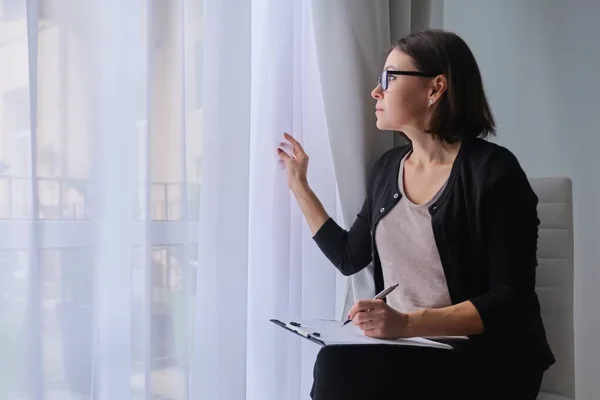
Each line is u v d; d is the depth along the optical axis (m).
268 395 1.38
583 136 1.90
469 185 1.15
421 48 1.24
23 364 0.99
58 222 1.02
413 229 1.21
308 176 1.50
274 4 1.40
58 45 1.02
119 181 1.11
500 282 1.10
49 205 1.01
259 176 1.40
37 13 0.99
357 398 1.00
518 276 1.10
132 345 1.12
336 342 0.97
